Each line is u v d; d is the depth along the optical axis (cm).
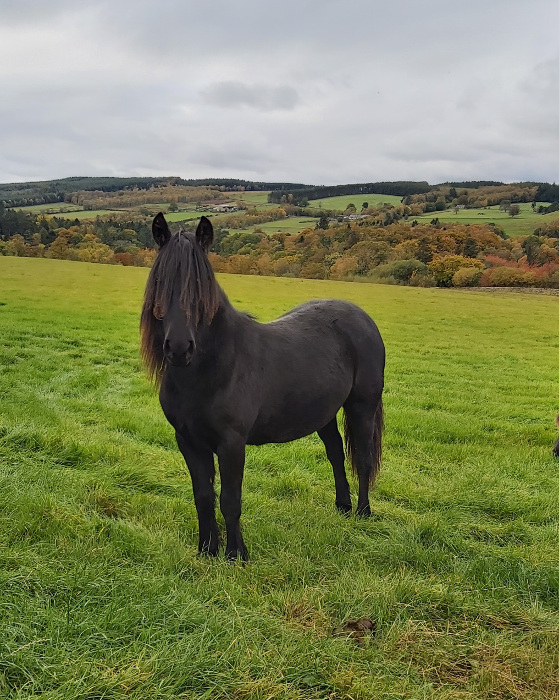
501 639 298
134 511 435
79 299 2345
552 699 256
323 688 248
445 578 368
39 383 968
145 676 231
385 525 458
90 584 295
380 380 511
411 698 246
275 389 405
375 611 313
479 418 999
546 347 2081
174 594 296
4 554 315
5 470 459
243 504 481
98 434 650
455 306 3198
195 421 368
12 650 236
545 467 711
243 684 237
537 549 436
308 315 478
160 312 335
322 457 682
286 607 311
